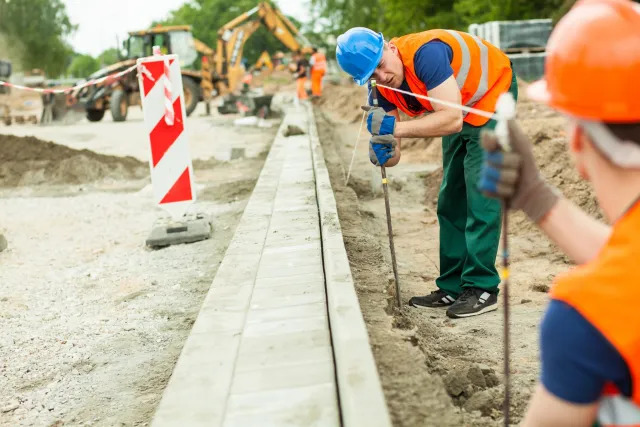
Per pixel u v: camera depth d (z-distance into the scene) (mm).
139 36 27641
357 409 2303
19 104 42469
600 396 1236
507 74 4086
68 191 9805
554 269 5152
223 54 28516
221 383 2758
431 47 3781
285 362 2910
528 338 3846
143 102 6363
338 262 4031
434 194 8086
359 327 2986
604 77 1204
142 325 4438
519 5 26938
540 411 1268
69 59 77750
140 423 3184
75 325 4488
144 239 6797
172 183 6500
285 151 11141
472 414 2928
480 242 4230
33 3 72750
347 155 12477
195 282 5270
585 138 1302
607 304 1151
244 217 6004
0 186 10312
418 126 3824
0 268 5934
